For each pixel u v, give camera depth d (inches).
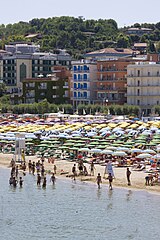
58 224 3838.6
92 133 7244.1
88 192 4783.5
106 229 3693.4
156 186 4889.3
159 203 4323.3
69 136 7130.9
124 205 4291.3
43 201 4507.9
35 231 3688.5
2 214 4124.0
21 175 5625.0
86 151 6092.5
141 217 3954.2
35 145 6943.9
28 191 4911.4
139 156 5497.1
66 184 5157.5
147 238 3499.0
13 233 3663.9
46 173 5669.3
